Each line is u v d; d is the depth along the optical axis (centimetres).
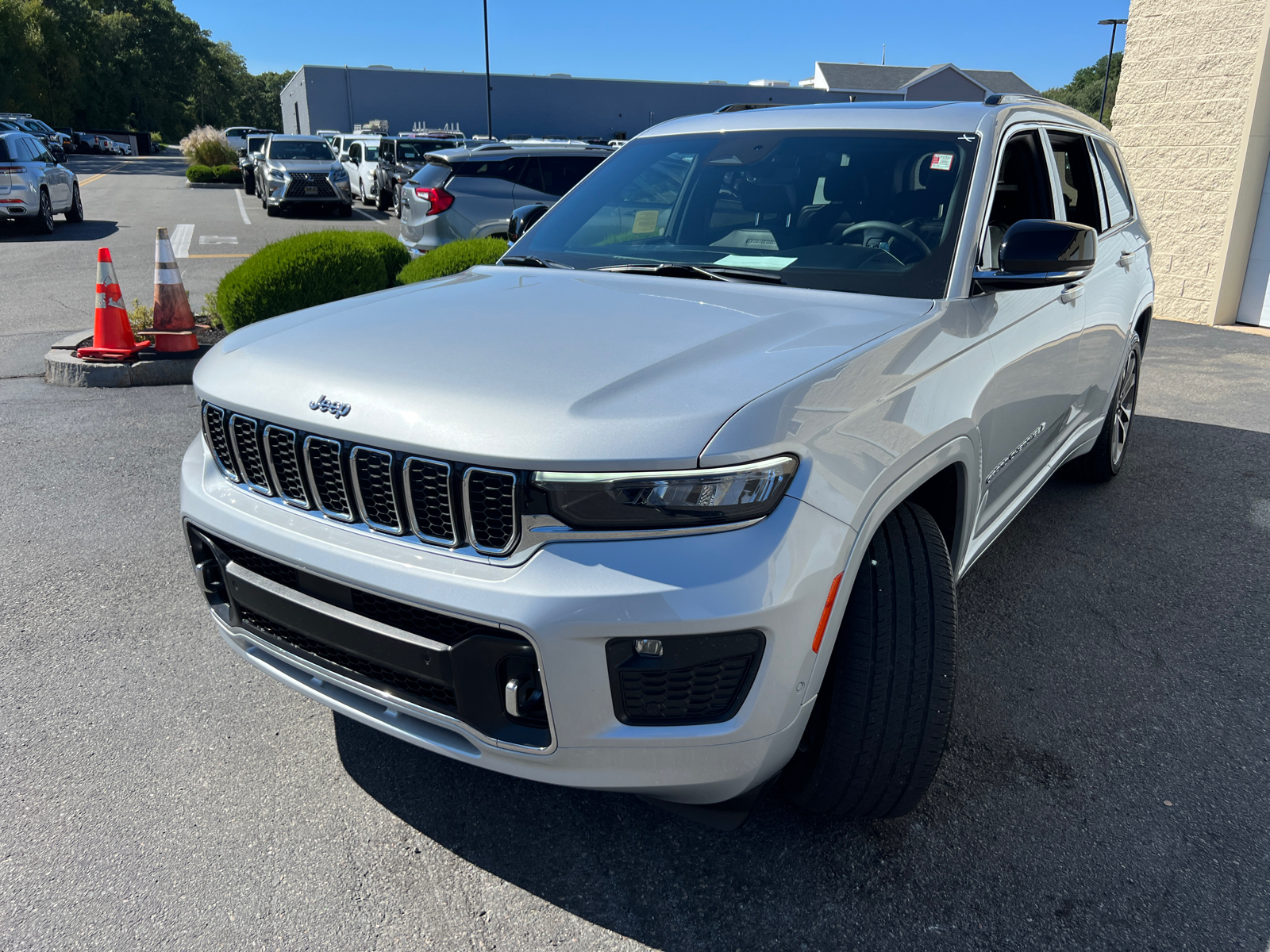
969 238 255
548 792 241
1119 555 390
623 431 165
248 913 199
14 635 317
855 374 194
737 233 288
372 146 2389
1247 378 720
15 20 6388
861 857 216
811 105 339
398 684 193
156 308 674
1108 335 384
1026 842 221
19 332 807
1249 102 880
